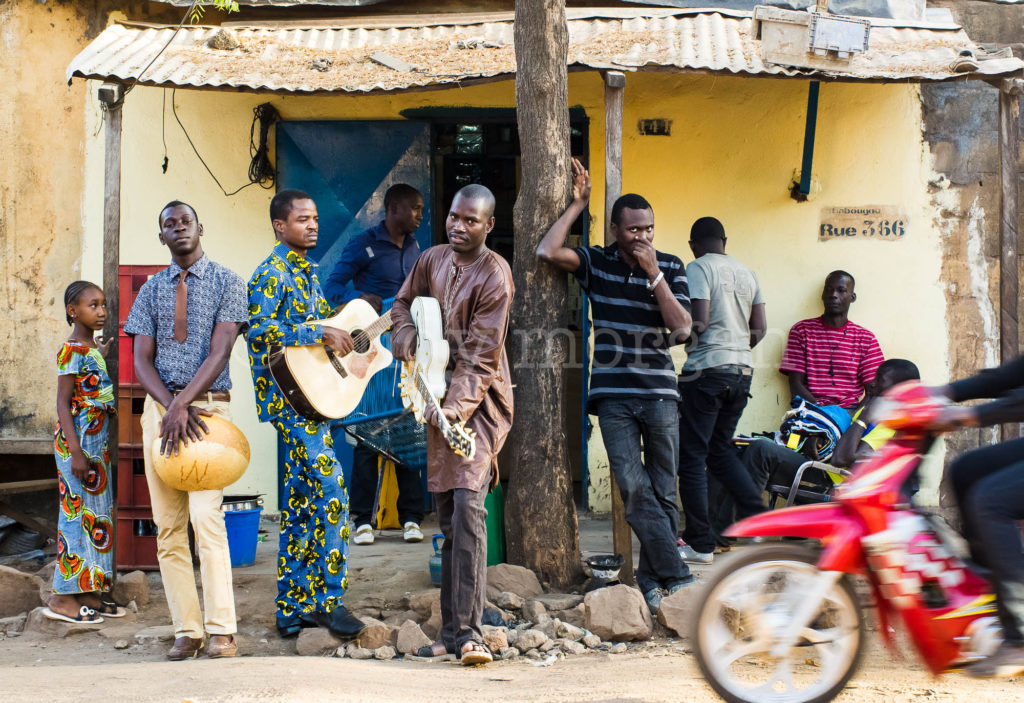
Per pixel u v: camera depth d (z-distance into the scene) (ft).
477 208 15.21
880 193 25.03
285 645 17.15
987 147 24.91
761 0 24.20
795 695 11.66
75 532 18.17
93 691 13.23
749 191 25.20
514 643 16.37
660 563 17.69
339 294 22.44
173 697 12.80
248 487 25.67
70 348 18.26
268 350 16.80
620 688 13.08
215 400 16.89
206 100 25.39
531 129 18.52
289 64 21.03
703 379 19.99
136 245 25.53
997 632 11.08
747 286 20.34
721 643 11.60
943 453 24.66
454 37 22.68
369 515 23.21
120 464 20.42
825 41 18.57
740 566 11.45
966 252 24.98
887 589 11.34
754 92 25.03
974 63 19.30
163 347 16.70
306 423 16.98
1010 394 11.17
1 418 25.82
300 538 17.15
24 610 19.13
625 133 25.27
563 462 18.78
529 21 18.38
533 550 18.63
